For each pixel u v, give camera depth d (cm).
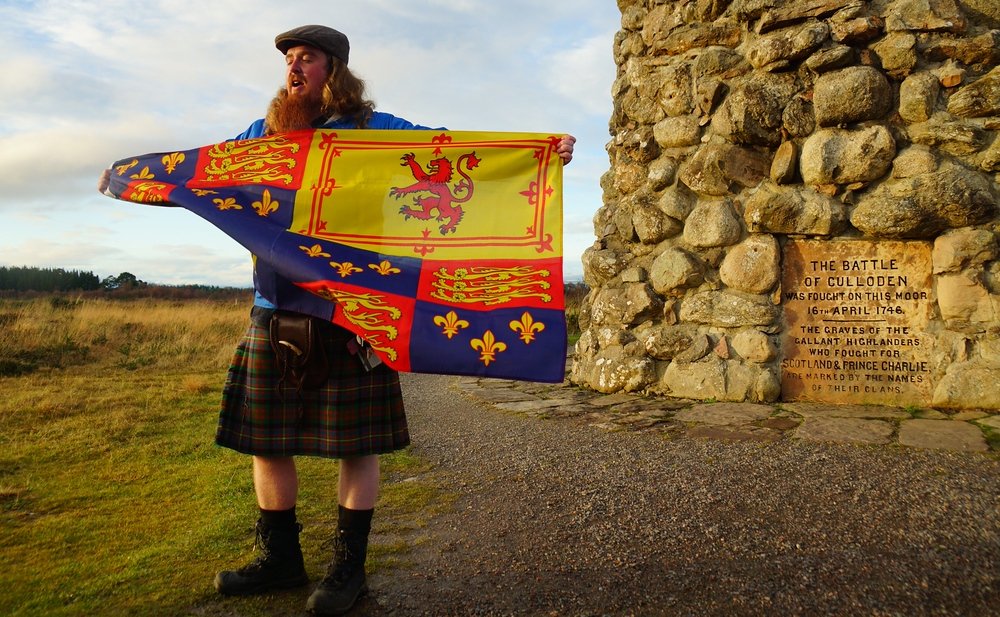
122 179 259
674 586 224
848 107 533
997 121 497
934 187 502
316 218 244
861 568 229
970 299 498
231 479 379
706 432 450
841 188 541
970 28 521
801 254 555
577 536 273
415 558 260
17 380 789
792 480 328
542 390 670
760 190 573
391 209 249
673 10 642
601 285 679
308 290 220
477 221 250
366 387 222
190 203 242
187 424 543
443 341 222
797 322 555
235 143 261
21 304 1684
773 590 217
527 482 355
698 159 604
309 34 245
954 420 455
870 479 323
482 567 248
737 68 597
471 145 258
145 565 256
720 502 302
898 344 525
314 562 256
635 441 434
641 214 637
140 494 359
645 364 612
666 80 637
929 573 222
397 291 229
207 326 1405
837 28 543
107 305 1709
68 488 370
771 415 495
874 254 533
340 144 256
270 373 222
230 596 226
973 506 280
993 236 493
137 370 908
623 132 680
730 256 580
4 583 243
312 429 219
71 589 235
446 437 479
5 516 323
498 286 235
